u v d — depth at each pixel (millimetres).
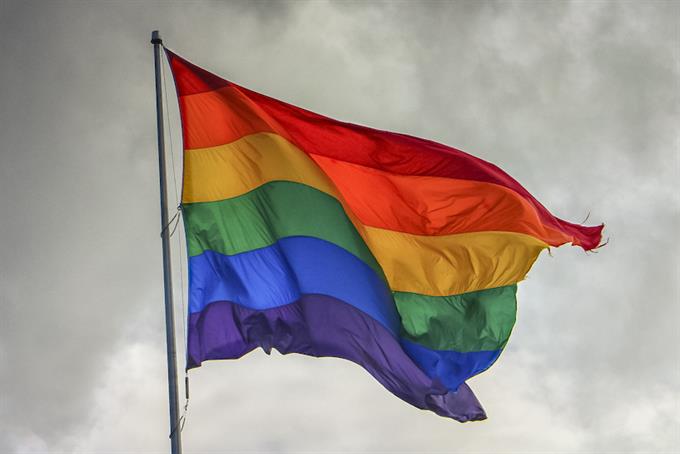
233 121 22969
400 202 23766
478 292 23344
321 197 22859
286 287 22188
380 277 22734
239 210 22438
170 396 20094
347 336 22359
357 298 22516
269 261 22266
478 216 23625
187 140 22719
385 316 22562
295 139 23250
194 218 22219
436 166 24000
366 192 23828
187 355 21094
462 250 23531
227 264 22078
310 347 22188
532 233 23422
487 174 23844
